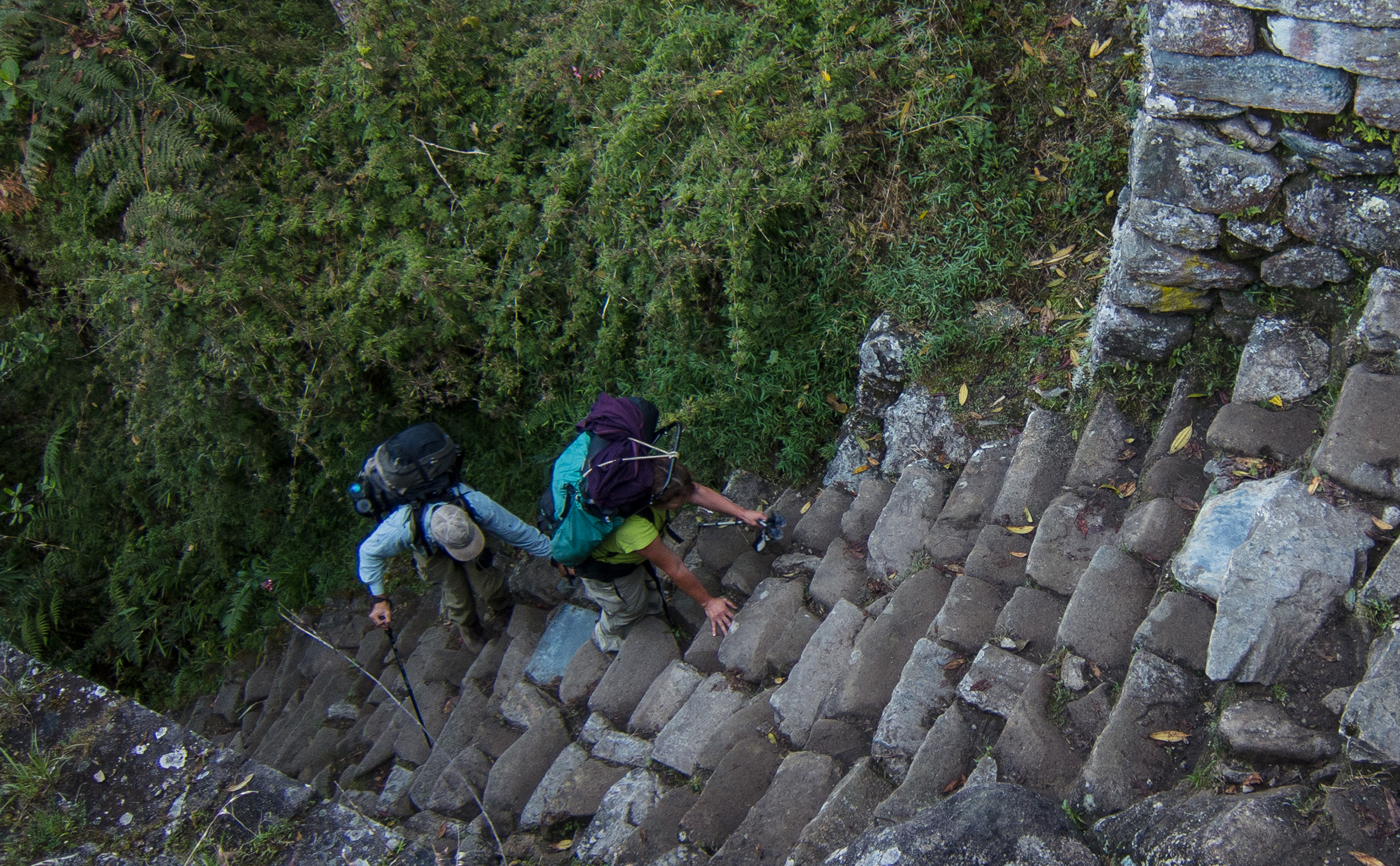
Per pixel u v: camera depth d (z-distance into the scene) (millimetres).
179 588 6652
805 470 4602
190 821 2646
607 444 3648
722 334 4680
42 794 2738
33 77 5770
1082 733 2504
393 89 5496
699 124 4609
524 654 4613
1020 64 4199
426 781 4195
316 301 5422
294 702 5598
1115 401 3469
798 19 4594
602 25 5113
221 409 5727
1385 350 2662
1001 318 4051
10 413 6988
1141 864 2021
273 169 5824
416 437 4125
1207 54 2670
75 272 6145
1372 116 2592
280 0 6164
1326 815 1932
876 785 2721
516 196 5184
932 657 3004
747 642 3762
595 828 3355
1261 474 2768
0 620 6695
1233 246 2957
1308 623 2297
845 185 4395
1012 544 3326
